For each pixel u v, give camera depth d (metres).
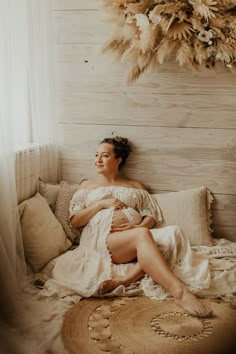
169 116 2.39
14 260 1.79
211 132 2.36
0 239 1.71
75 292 1.83
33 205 2.06
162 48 2.17
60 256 2.05
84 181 2.42
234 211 2.42
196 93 2.34
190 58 2.18
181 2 2.10
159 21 2.12
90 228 2.14
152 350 1.44
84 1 2.35
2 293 1.71
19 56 2.02
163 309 1.72
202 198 2.38
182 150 2.41
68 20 2.39
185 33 2.11
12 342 1.50
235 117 2.32
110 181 2.38
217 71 2.29
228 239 2.45
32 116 2.24
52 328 1.58
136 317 1.66
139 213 2.30
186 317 1.65
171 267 1.92
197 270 1.90
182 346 1.46
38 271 2.01
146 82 2.38
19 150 2.05
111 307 1.74
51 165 2.46
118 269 1.97
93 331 1.56
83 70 2.43
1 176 1.75
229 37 2.09
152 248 1.85
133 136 2.45
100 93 2.44
